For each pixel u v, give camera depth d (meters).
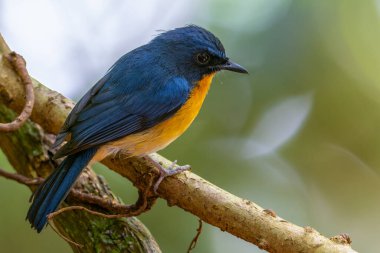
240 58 13.45
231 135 13.53
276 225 7.75
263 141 13.74
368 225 13.98
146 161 9.17
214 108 13.58
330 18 13.53
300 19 13.52
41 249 12.25
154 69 10.05
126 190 12.11
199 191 8.41
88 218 9.05
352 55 13.66
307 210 13.63
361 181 14.09
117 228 8.95
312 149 13.95
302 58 13.53
